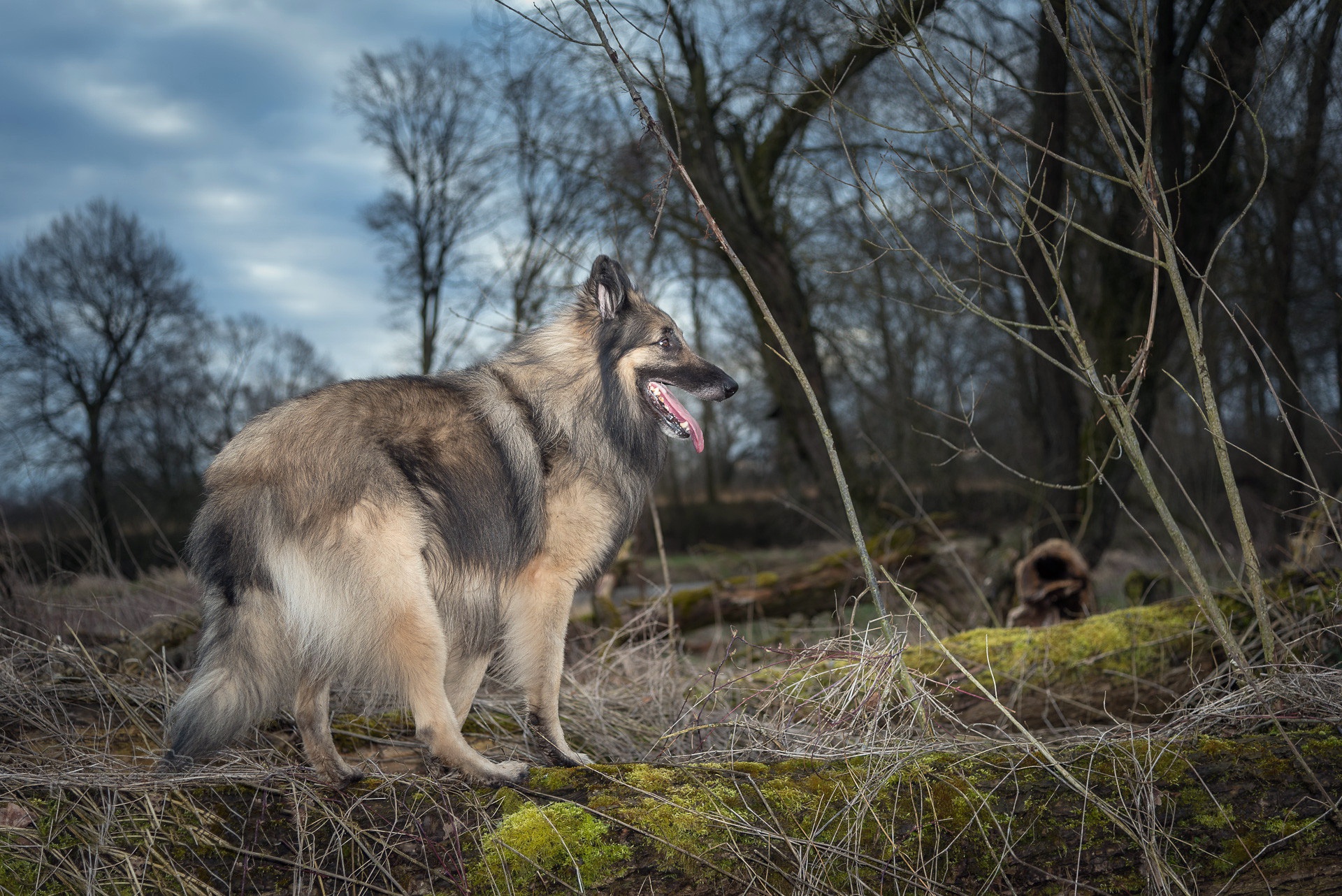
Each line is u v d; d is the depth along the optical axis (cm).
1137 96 711
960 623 718
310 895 227
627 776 264
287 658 268
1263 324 1040
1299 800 254
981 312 303
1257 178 866
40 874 214
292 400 289
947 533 791
